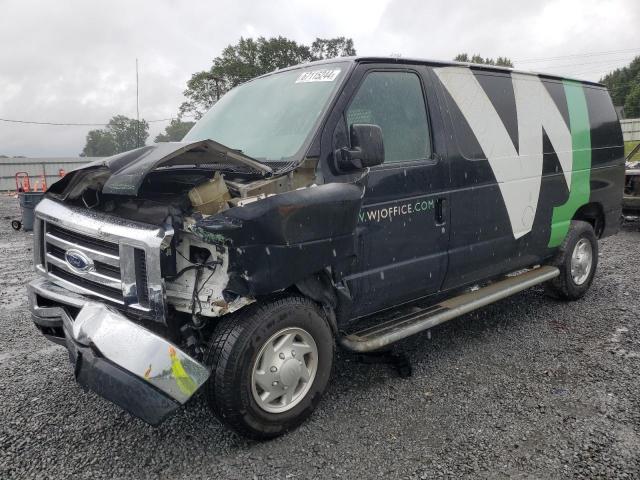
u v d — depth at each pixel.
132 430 3.10
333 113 3.21
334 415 3.23
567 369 3.83
